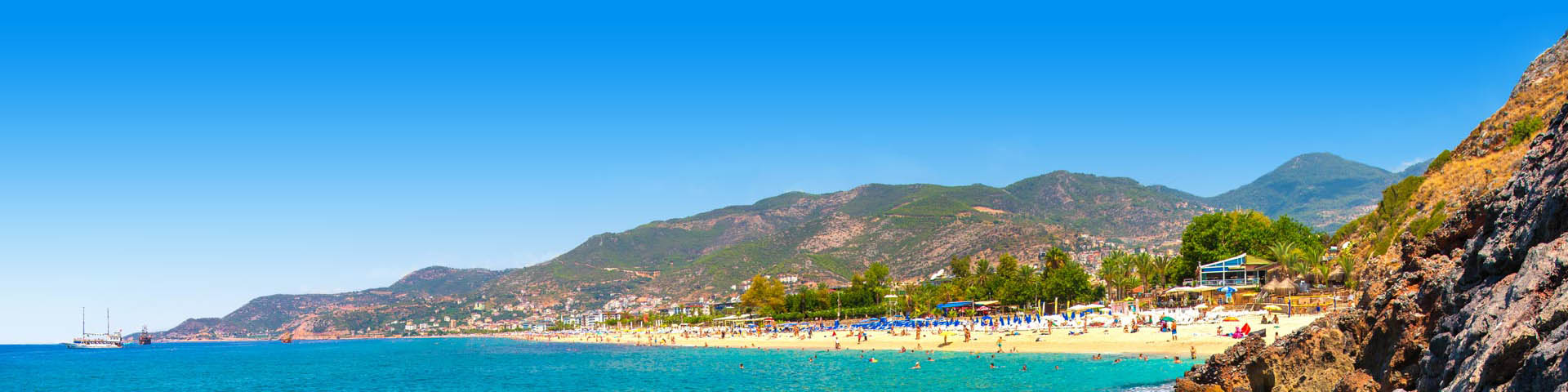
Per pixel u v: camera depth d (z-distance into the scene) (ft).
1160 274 535.19
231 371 475.31
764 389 252.42
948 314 623.77
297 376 407.23
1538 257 70.85
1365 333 108.68
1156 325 343.05
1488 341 68.33
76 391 347.36
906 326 513.45
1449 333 80.69
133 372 486.79
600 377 329.72
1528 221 80.43
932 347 397.39
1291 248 443.73
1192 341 296.92
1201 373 140.97
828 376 284.41
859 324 603.26
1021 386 222.07
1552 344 58.54
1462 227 102.89
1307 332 117.80
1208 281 470.80
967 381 242.78
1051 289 572.51
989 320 426.51
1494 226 88.79
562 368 407.44
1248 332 276.41
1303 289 406.82
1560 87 329.72
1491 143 337.52
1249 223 520.83
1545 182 81.71
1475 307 79.05
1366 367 105.50
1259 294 399.85
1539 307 65.92
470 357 593.01
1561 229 74.43
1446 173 341.00
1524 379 59.98
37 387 372.38
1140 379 225.56
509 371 398.01
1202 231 524.52
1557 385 56.03
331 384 350.64
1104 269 600.80
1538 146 89.76
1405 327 95.04
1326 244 522.06
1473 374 66.39
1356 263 365.61
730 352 478.59
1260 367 123.54
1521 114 336.29
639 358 469.16
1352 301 296.30
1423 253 106.11
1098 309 431.43
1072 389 211.82
